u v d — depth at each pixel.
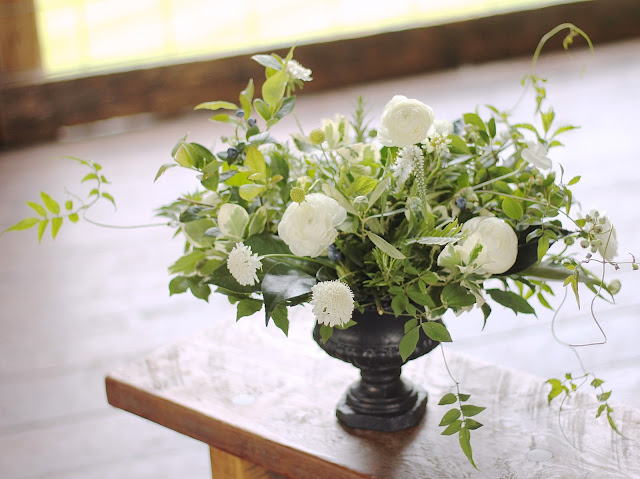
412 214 1.01
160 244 3.29
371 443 1.15
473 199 1.08
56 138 4.70
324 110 4.70
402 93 4.88
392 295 1.05
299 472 1.14
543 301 1.20
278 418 1.21
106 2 5.08
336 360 1.37
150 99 4.84
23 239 3.41
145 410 1.30
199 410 1.24
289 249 1.08
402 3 5.50
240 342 1.43
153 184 3.87
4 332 2.71
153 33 5.13
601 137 3.98
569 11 5.43
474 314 2.59
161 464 2.08
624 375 2.24
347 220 1.03
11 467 2.09
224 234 1.08
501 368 1.32
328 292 0.95
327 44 5.08
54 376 2.46
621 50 5.36
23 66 4.65
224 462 1.30
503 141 1.14
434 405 1.23
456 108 4.53
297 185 1.09
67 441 2.18
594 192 3.39
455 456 1.11
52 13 4.86
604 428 1.15
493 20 5.33
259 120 4.51
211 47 5.14
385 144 1.01
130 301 2.86
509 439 1.14
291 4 5.38
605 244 1.06
